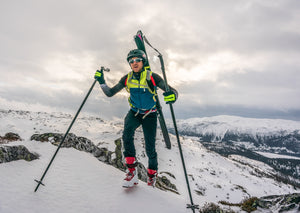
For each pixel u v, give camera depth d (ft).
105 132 200.13
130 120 11.44
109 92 11.57
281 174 497.46
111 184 13.88
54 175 14.24
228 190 132.87
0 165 13.91
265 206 21.53
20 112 262.47
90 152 28.22
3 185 11.25
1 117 186.80
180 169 153.28
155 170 12.71
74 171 15.61
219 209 16.01
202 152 274.98
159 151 192.85
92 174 15.47
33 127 173.27
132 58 10.30
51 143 23.65
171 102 9.81
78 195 11.77
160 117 11.51
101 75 11.48
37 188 11.43
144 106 11.00
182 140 340.80
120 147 35.12
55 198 11.03
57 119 260.83
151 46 9.69
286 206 20.61
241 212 20.67
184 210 11.82
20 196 10.49
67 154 20.21
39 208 9.80
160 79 10.43
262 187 189.67
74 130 191.52
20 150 16.53
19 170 14.10
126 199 11.78
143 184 15.31
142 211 10.75
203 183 131.34
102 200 11.49
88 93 11.82
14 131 136.98
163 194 14.35
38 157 18.11
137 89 10.62
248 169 289.94
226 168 230.07
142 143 153.89
